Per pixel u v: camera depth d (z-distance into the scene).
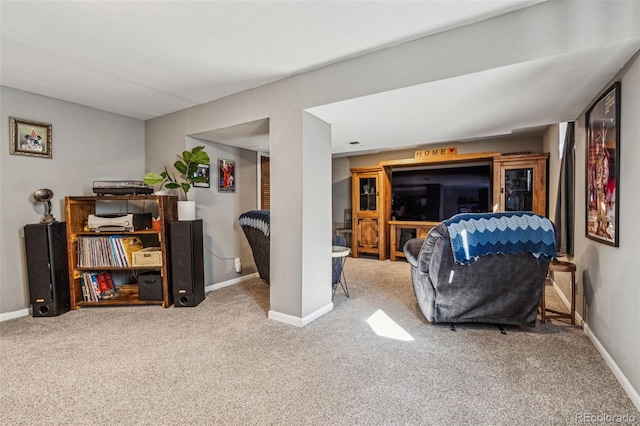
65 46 2.09
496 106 2.47
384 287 3.82
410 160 5.19
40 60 2.29
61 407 1.57
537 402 1.60
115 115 3.57
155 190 3.69
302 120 2.56
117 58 2.27
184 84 2.75
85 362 2.01
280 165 2.70
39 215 2.99
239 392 1.69
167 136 3.60
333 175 6.63
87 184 3.33
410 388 1.72
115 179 3.57
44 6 1.65
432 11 1.72
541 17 1.66
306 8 1.69
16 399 1.63
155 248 3.32
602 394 1.66
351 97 2.29
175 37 1.99
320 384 1.76
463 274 2.38
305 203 2.62
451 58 1.91
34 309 2.82
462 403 1.59
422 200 5.50
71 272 3.02
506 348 2.19
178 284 3.10
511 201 4.26
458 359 2.04
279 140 2.69
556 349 2.17
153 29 1.89
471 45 1.85
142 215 3.27
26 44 2.06
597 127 2.16
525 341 2.29
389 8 1.69
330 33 1.95
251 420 1.48
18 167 2.86
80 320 2.75
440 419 1.48
